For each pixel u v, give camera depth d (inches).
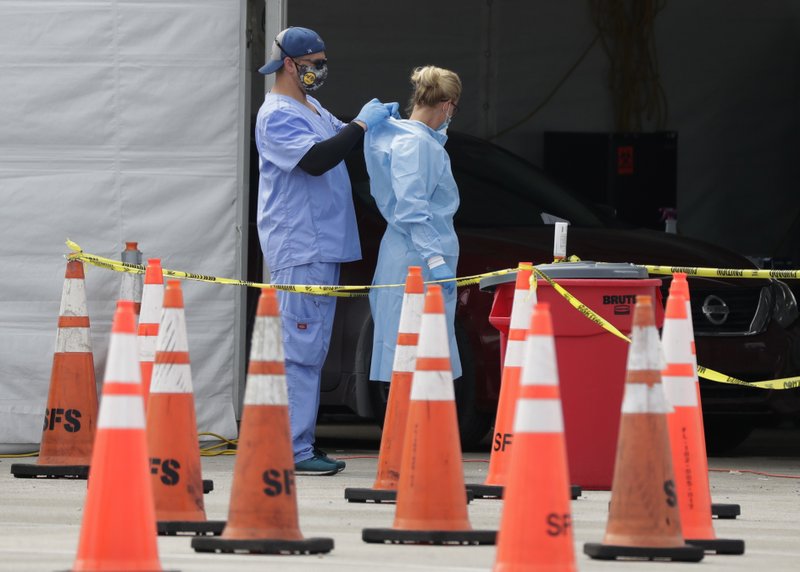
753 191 2257.6
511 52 2175.2
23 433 1224.8
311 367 1080.2
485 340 1228.5
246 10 1245.1
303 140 1059.9
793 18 2252.7
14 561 644.1
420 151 1045.8
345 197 1091.9
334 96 2094.0
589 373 970.1
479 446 1379.2
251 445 669.9
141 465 559.2
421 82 1071.6
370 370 1144.8
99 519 553.3
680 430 727.1
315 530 773.3
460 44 2150.6
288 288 1053.2
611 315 967.0
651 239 1312.7
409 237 1058.1
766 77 2252.7
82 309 1074.7
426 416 715.4
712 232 2253.9
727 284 1251.2
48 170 1229.7
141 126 1232.2
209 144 1238.9
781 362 1248.8
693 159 2246.6
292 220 1072.8
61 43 1227.9
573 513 870.4
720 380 935.0
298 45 1084.5
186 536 729.0
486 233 1280.8
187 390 746.8
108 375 561.9
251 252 1357.0
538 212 1384.1
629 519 663.8
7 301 1227.2
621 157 2178.9
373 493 899.4
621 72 2209.6
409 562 653.3
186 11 1234.6
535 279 944.3
